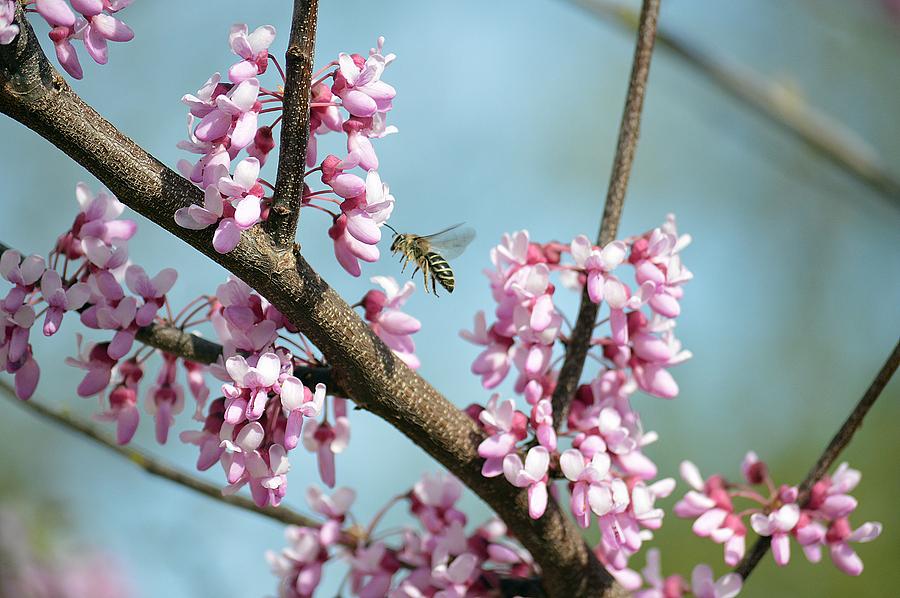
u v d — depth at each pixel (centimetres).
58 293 74
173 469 80
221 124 73
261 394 73
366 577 78
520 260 76
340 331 73
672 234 76
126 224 75
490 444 74
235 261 73
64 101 72
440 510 78
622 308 75
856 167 92
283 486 73
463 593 76
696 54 92
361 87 73
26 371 74
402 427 74
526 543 76
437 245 83
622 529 75
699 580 76
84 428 81
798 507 76
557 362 77
